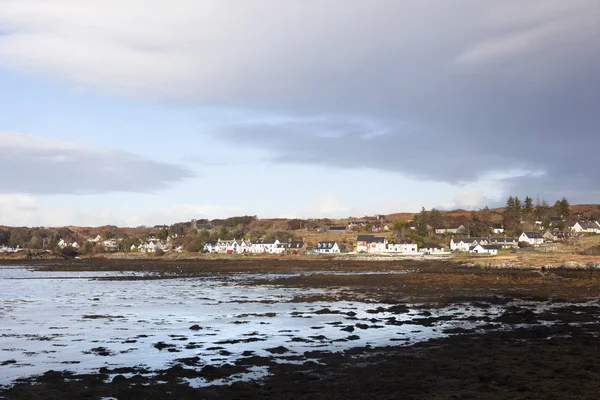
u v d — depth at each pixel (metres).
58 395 20.36
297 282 77.12
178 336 34.16
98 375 23.73
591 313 41.47
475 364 24.16
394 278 79.88
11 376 24.03
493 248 164.00
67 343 32.00
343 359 26.22
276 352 28.50
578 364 23.55
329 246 192.25
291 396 19.70
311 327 37.19
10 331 36.53
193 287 72.19
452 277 77.56
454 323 37.66
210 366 24.94
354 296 57.12
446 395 19.23
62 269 127.38
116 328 37.66
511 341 30.02
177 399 19.73
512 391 19.41
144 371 24.56
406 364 24.75
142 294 62.75
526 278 73.56
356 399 19.19
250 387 21.06
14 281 87.38
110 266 139.75
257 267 125.00
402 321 38.84
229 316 43.22
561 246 154.38
